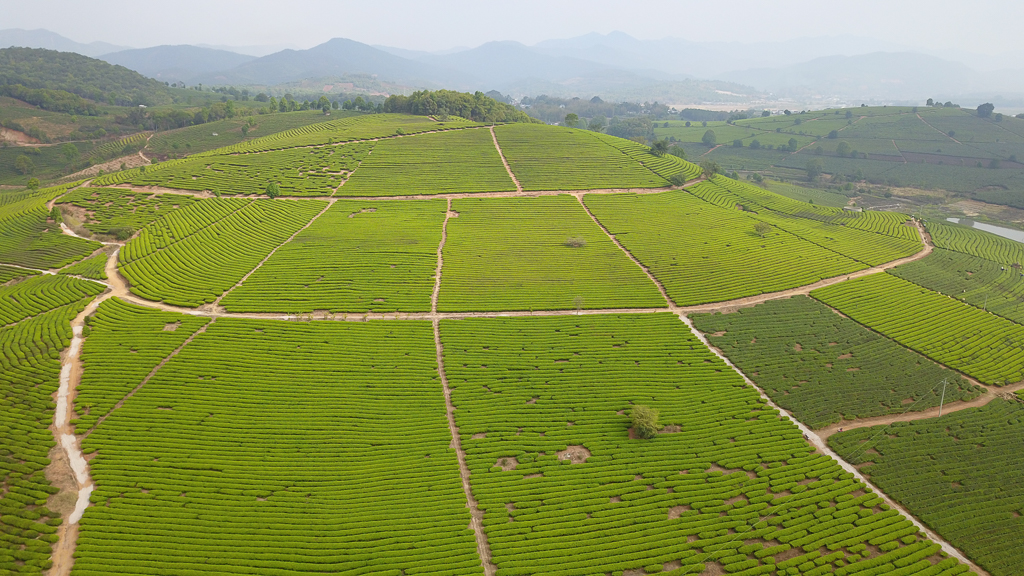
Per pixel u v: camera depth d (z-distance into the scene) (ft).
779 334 265.75
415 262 328.29
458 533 156.04
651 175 508.53
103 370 216.54
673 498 169.89
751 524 160.76
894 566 148.36
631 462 184.34
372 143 545.03
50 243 328.90
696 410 209.97
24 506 156.46
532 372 229.45
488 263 332.80
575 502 167.94
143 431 187.01
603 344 251.19
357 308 275.80
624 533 158.10
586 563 147.95
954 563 149.07
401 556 148.66
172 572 141.08
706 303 297.74
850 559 149.48
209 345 237.25
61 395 203.41
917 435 198.08
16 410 192.54
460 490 170.91
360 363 231.09
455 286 303.07
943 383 227.40
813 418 207.31
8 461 171.32
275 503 163.63
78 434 185.16
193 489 166.81
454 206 423.23
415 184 456.04
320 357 233.35
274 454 182.50
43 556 142.51
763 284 317.63
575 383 223.92
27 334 236.84
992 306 301.22
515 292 298.56
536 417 203.31
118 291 286.46
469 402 211.00
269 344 240.53
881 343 259.80
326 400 208.44
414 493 169.17
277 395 209.15
